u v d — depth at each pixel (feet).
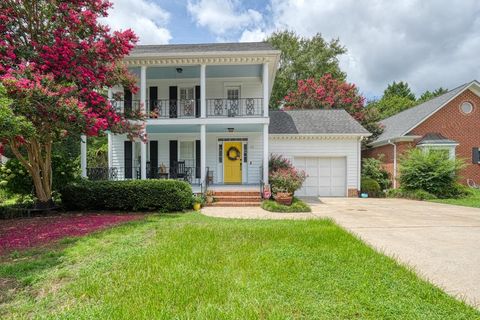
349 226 24.18
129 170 50.49
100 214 31.07
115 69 31.01
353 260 14.34
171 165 50.80
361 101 84.99
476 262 14.79
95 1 29.58
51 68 26.27
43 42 27.48
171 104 50.39
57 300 10.27
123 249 16.15
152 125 43.86
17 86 20.80
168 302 9.80
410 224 25.13
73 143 75.36
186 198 33.78
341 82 92.94
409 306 9.74
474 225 24.68
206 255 14.83
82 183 33.60
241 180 50.98
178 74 48.34
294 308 9.52
